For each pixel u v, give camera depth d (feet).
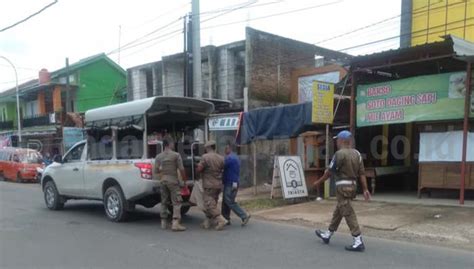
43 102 118.52
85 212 37.06
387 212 33.06
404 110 38.88
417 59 36.81
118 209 31.60
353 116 41.57
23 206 41.19
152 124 34.96
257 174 58.08
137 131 31.58
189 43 52.29
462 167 34.81
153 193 30.04
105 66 119.75
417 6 51.67
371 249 23.34
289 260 21.21
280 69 69.41
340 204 23.25
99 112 34.01
